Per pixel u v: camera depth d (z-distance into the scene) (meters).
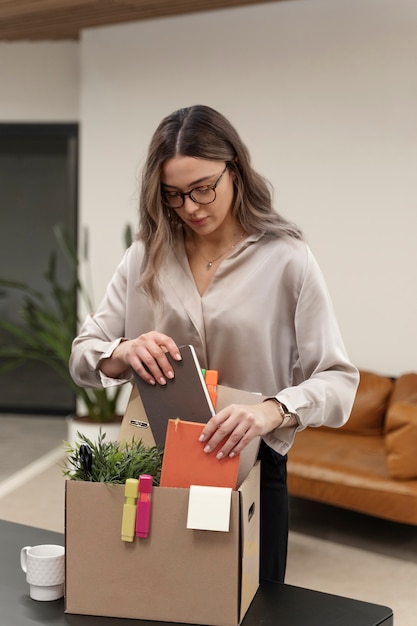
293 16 5.29
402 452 3.74
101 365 1.88
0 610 1.64
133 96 5.84
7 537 2.07
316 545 4.00
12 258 7.02
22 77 6.76
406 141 5.03
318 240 5.33
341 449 4.25
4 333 7.07
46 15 5.69
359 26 5.10
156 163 1.79
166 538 1.56
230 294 1.90
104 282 6.04
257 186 1.88
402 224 5.09
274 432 1.76
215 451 1.57
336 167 5.25
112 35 5.87
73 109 6.72
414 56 4.96
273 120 5.41
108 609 1.60
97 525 1.59
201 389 1.65
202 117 1.78
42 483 4.98
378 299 5.19
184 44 5.64
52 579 1.69
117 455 1.63
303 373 1.91
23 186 6.95
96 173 5.99
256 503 1.68
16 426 6.64
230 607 1.55
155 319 2.00
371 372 4.83
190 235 1.97
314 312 1.86
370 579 3.58
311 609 1.65
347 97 5.18
